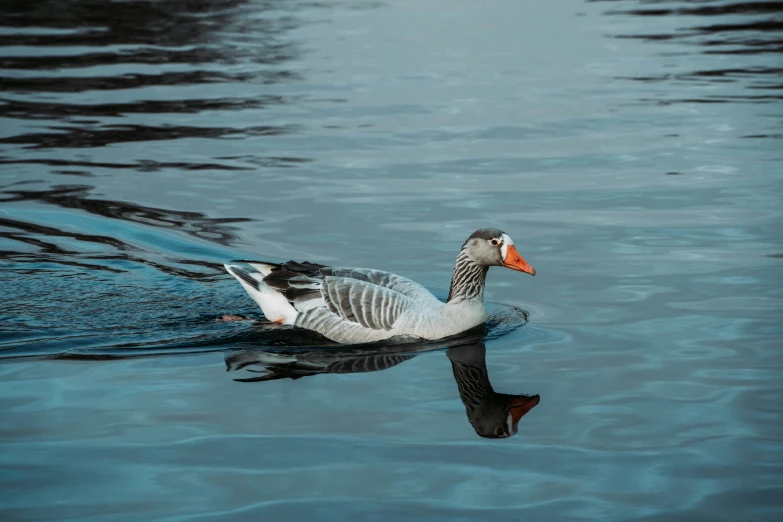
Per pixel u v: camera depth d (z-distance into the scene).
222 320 14.26
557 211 18.39
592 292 14.79
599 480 9.36
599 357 12.47
